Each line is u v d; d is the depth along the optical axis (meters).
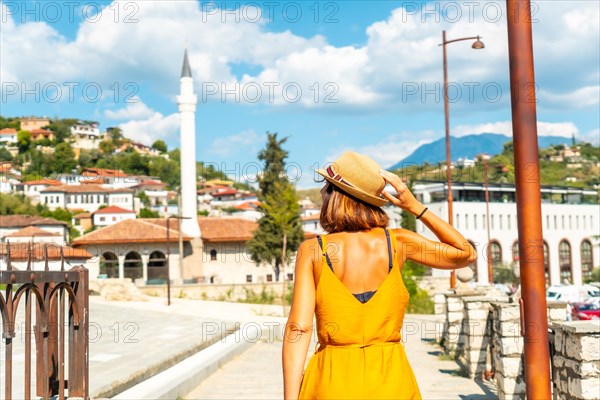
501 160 93.19
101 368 11.05
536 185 4.49
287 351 2.75
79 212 147.75
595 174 176.12
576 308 31.12
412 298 42.88
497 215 87.81
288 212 50.06
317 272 2.77
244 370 14.04
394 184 2.91
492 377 12.04
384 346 2.72
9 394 5.62
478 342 12.38
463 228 84.62
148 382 10.70
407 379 2.69
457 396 10.37
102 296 38.12
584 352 5.96
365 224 2.83
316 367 2.73
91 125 197.38
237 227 72.50
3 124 189.12
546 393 4.46
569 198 105.56
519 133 4.52
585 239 101.62
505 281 72.19
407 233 2.91
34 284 6.17
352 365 2.66
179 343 15.50
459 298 15.99
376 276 2.78
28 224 99.00
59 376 6.97
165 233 65.19
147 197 170.12
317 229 107.31
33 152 145.75
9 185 130.25
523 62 4.52
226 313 33.00
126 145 197.25
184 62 75.06
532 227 4.48
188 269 67.25
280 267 63.88
